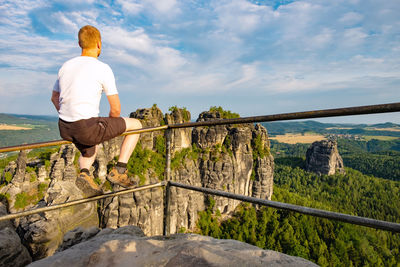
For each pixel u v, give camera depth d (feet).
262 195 372.58
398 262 328.70
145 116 291.79
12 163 238.89
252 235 316.19
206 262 7.48
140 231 14.37
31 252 22.67
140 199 223.51
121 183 9.70
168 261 7.97
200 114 389.80
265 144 383.45
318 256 298.76
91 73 8.37
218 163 325.83
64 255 9.16
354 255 319.68
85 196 9.36
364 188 645.10
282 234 323.98
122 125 9.08
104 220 208.44
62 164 230.68
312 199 572.92
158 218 240.73
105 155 235.81
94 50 9.22
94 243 10.62
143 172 248.11
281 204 7.54
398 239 387.75
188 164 306.55
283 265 7.17
